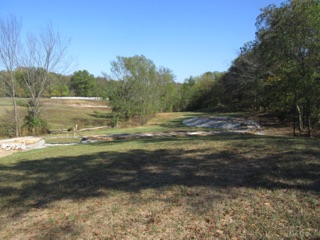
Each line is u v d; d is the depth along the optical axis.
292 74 12.64
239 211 3.96
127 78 28.78
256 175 5.33
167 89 45.19
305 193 4.35
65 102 49.75
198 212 4.02
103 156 8.70
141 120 30.09
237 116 30.77
